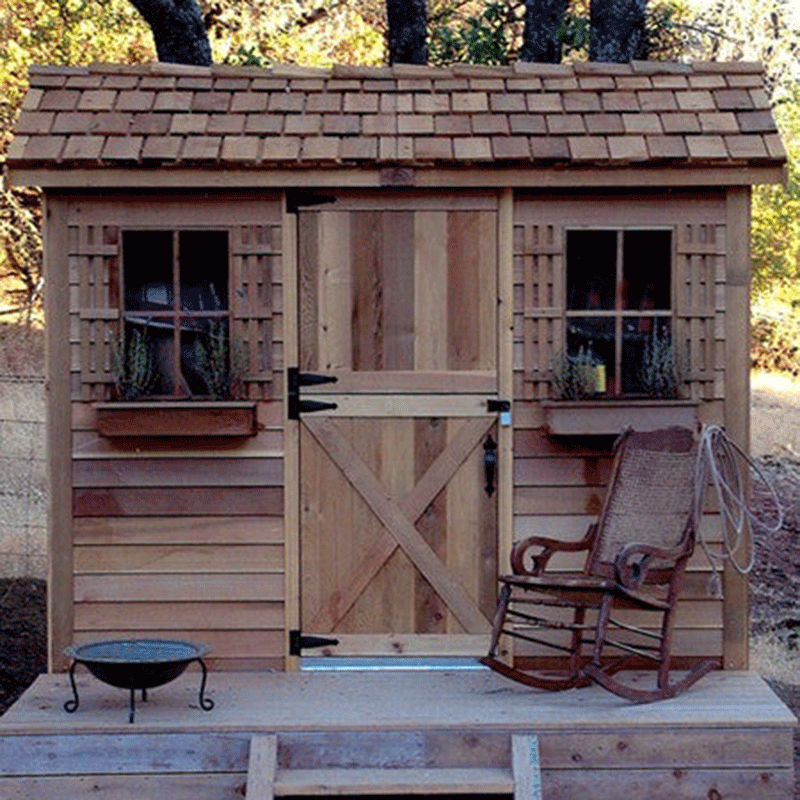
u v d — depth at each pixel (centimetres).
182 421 927
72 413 939
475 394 942
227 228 940
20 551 1290
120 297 938
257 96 957
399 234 941
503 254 941
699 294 947
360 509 942
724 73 972
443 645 943
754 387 1825
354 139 932
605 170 933
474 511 943
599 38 1255
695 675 909
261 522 941
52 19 1530
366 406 941
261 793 830
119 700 892
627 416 935
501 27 1388
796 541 1398
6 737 854
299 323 941
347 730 855
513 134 937
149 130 934
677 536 929
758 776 860
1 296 1836
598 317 950
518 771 838
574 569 947
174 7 1212
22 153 920
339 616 943
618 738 859
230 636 942
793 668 1156
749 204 946
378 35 1620
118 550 941
